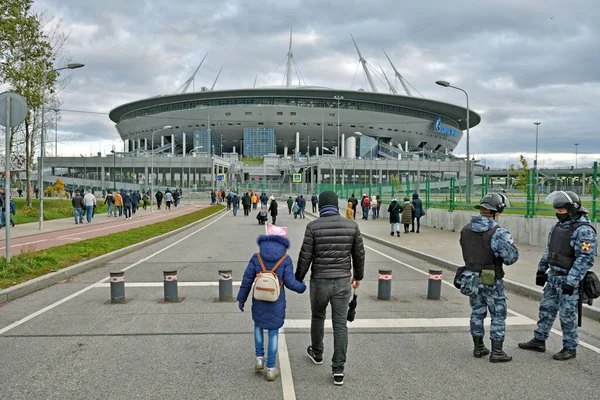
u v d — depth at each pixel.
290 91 129.00
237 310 7.44
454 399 4.15
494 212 5.15
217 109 130.62
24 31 32.12
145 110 143.25
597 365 5.04
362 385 4.47
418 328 6.50
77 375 4.66
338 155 127.75
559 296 5.27
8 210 10.35
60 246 14.60
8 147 10.42
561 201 5.17
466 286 5.19
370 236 19.92
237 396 4.19
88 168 110.25
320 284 4.70
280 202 69.69
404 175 108.88
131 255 14.20
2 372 4.73
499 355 5.11
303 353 5.43
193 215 35.50
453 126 157.38
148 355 5.29
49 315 7.09
